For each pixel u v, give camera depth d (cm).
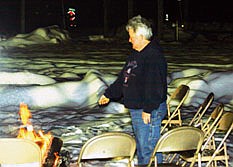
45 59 1677
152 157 402
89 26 3647
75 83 965
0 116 802
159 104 442
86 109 873
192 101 926
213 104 911
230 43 2681
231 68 1400
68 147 605
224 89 966
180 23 3306
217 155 479
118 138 386
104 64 1534
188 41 2819
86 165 524
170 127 602
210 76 1011
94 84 962
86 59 1702
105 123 750
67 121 770
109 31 3272
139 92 455
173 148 401
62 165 465
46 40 2570
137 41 446
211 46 2445
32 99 912
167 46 2414
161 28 2725
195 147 406
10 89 924
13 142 357
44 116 812
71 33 3266
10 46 2277
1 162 367
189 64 1523
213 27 3384
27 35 2561
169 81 1085
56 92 934
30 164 378
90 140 381
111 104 865
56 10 3506
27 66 1454
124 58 1772
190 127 395
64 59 1688
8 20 3281
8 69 1348
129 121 769
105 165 527
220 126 482
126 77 461
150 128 460
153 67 440
